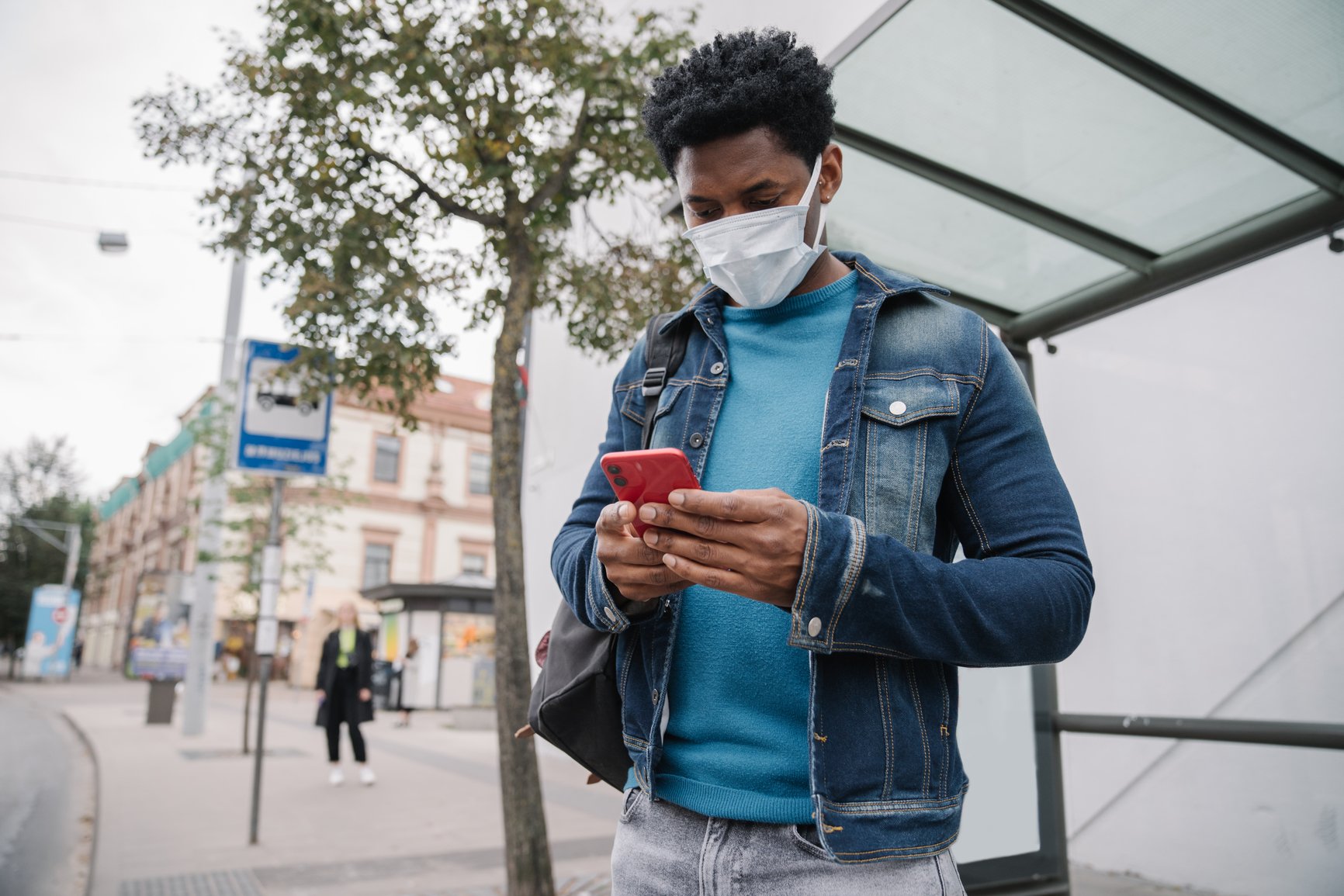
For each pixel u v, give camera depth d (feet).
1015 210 10.89
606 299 16.47
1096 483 15.52
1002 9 8.64
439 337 15.12
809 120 3.91
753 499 2.90
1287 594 12.82
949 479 3.64
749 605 3.62
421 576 105.29
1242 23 8.33
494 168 13.66
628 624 3.74
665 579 3.27
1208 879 13.38
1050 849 10.78
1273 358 13.16
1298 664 12.66
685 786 3.63
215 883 15.70
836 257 4.36
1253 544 13.25
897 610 2.93
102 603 174.70
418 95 13.52
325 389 15.47
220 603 103.60
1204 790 13.57
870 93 9.84
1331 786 12.20
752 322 4.24
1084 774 15.23
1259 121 9.27
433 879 16.02
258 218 14.75
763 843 3.40
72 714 54.80
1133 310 15.10
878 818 3.26
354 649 28.27
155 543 144.25
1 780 29.37
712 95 3.85
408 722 53.52
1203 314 14.10
